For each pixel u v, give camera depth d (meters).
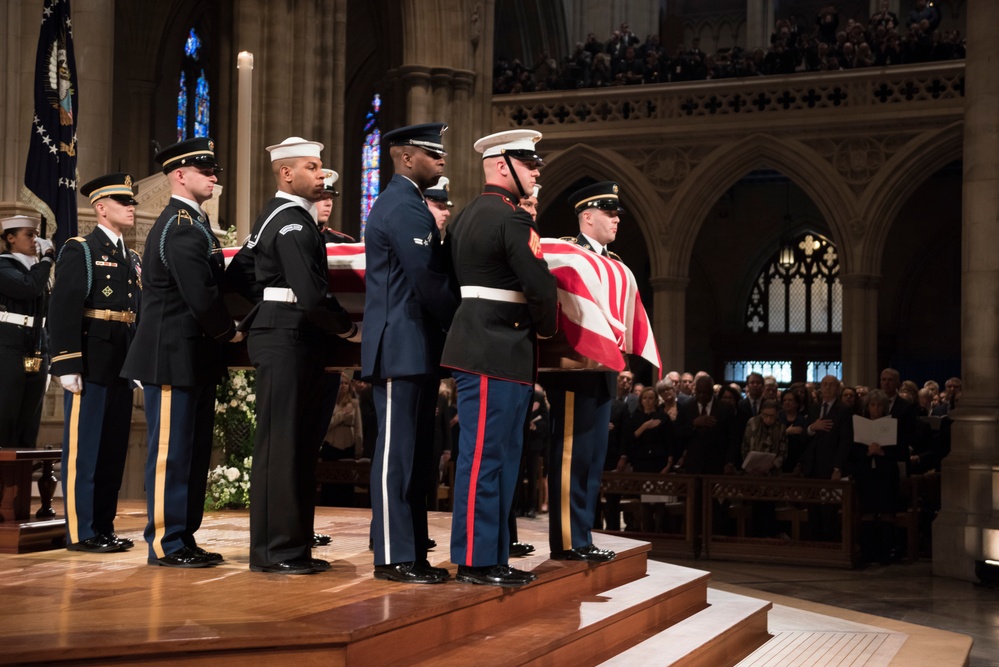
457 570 4.77
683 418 12.20
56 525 5.56
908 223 25.77
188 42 24.89
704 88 20.55
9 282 6.88
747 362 27.23
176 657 3.27
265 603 3.96
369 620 3.70
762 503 11.85
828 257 26.59
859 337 19.53
